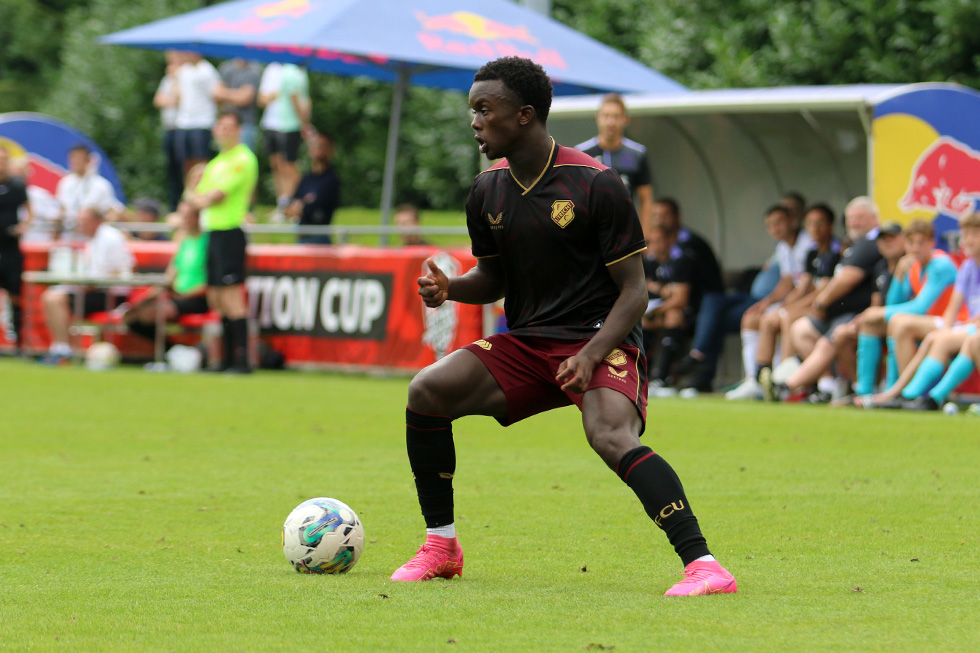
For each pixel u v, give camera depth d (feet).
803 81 177.06
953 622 30.73
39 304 145.79
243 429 80.79
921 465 65.57
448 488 37.76
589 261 36.47
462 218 220.64
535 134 35.99
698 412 94.79
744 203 129.08
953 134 104.22
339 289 129.59
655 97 118.32
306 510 38.60
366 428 81.76
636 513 50.44
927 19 171.53
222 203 122.93
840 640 28.73
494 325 120.06
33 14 351.67
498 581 37.06
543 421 89.66
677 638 28.99
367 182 261.24
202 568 38.99
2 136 168.76
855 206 104.01
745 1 185.88
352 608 32.58
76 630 30.22
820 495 55.26
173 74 171.53
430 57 127.44
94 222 135.33
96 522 47.85
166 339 140.05
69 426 81.56
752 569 38.88
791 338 106.63
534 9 157.69
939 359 96.32
